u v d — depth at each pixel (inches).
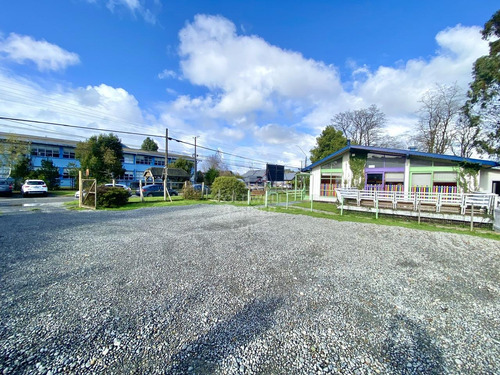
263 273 152.3
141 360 77.2
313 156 1357.0
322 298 120.8
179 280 139.9
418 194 376.2
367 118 1300.4
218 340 87.7
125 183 1569.9
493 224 302.7
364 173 607.2
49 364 74.5
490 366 76.7
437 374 73.2
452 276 152.1
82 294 121.2
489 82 601.3
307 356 80.3
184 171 1485.0
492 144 661.9
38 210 453.7
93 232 266.2
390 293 127.7
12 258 175.3
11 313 103.0
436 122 987.3
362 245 223.9
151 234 259.0
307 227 306.0
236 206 548.7
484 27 597.0
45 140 1311.5
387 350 83.9
